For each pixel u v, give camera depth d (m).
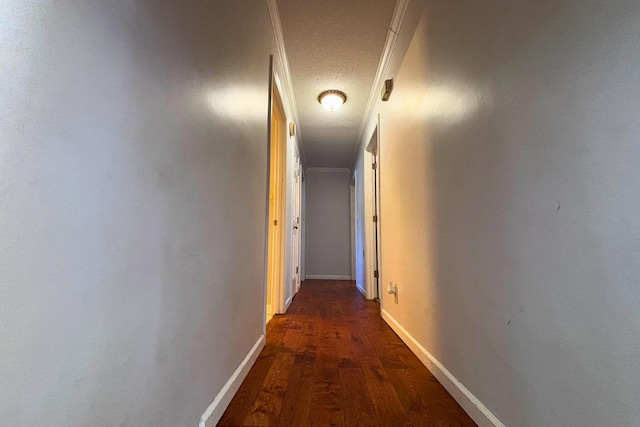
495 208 0.99
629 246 0.55
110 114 0.55
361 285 4.63
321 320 2.78
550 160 0.74
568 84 0.69
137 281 0.63
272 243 3.09
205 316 0.99
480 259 1.08
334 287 5.09
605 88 0.60
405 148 2.10
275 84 2.36
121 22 0.58
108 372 0.54
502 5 0.96
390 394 1.34
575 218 0.67
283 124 3.10
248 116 1.56
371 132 3.63
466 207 1.19
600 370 0.61
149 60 0.67
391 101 2.58
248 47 1.56
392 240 2.51
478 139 1.10
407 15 2.04
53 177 0.44
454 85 1.32
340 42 2.48
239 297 1.40
